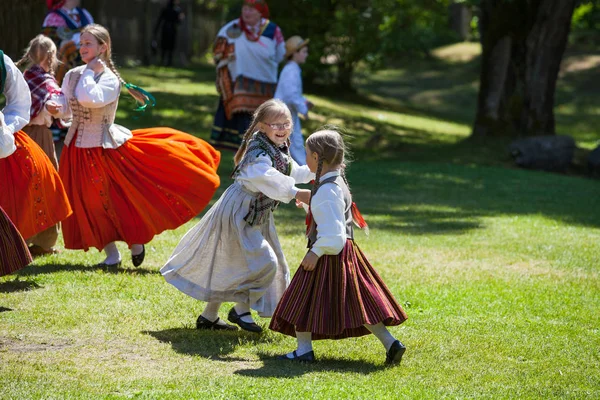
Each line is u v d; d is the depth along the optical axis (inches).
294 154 732.7
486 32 1164.5
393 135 1248.2
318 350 317.1
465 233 587.8
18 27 1109.1
